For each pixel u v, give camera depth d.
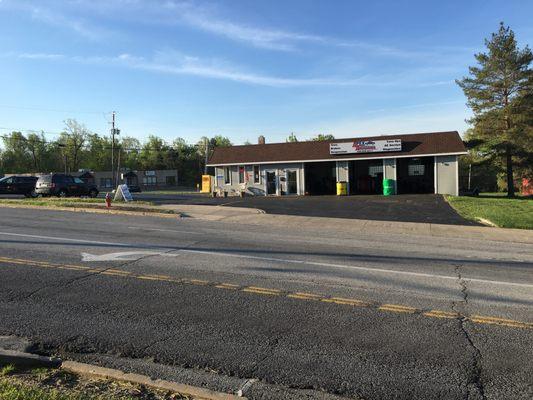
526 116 38.12
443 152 34.06
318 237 13.95
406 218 19.47
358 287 7.50
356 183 41.69
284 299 6.79
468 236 15.00
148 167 107.06
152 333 5.50
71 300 6.72
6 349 4.96
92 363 4.75
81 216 18.53
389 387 4.21
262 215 20.20
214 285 7.53
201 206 23.98
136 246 11.22
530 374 4.45
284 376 4.44
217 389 4.21
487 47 40.34
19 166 100.38
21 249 10.59
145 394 3.98
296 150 38.47
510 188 40.41
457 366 4.62
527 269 9.28
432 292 7.25
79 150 103.56
